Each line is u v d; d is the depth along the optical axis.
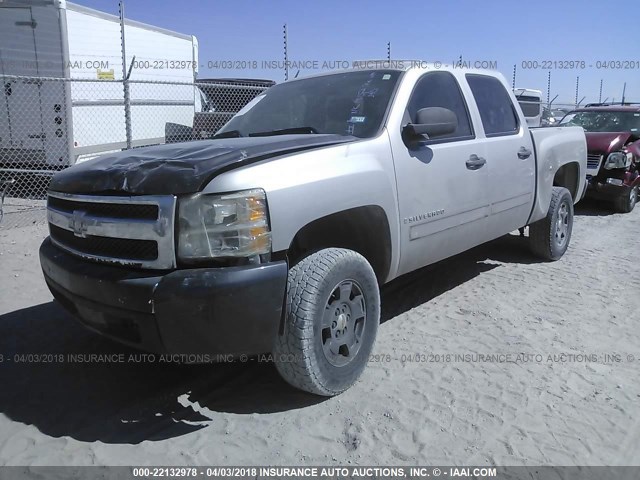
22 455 2.83
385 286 5.41
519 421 3.12
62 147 10.20
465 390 3.43
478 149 4.56
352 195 3.33
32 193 10.61
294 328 3.01
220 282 2.71
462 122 4.56
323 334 3.21
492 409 3.23
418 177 3.89
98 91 10.73
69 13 9.89
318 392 3.21
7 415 3.20
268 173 2.95
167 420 3.16
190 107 13.80
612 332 4.31
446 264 6.16
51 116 10.12
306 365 3.07
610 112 11.07
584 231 8.17
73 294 3.14
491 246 6.88
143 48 11.88
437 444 2.92
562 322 4.49
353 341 3.40
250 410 3.25
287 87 4.70
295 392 3.43
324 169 3.23
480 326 4.39
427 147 4.04
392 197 3.66
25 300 5.01
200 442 2.95
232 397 3.40
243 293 2.75
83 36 10.26
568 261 6.32
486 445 2.91
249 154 3.05
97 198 3.04
